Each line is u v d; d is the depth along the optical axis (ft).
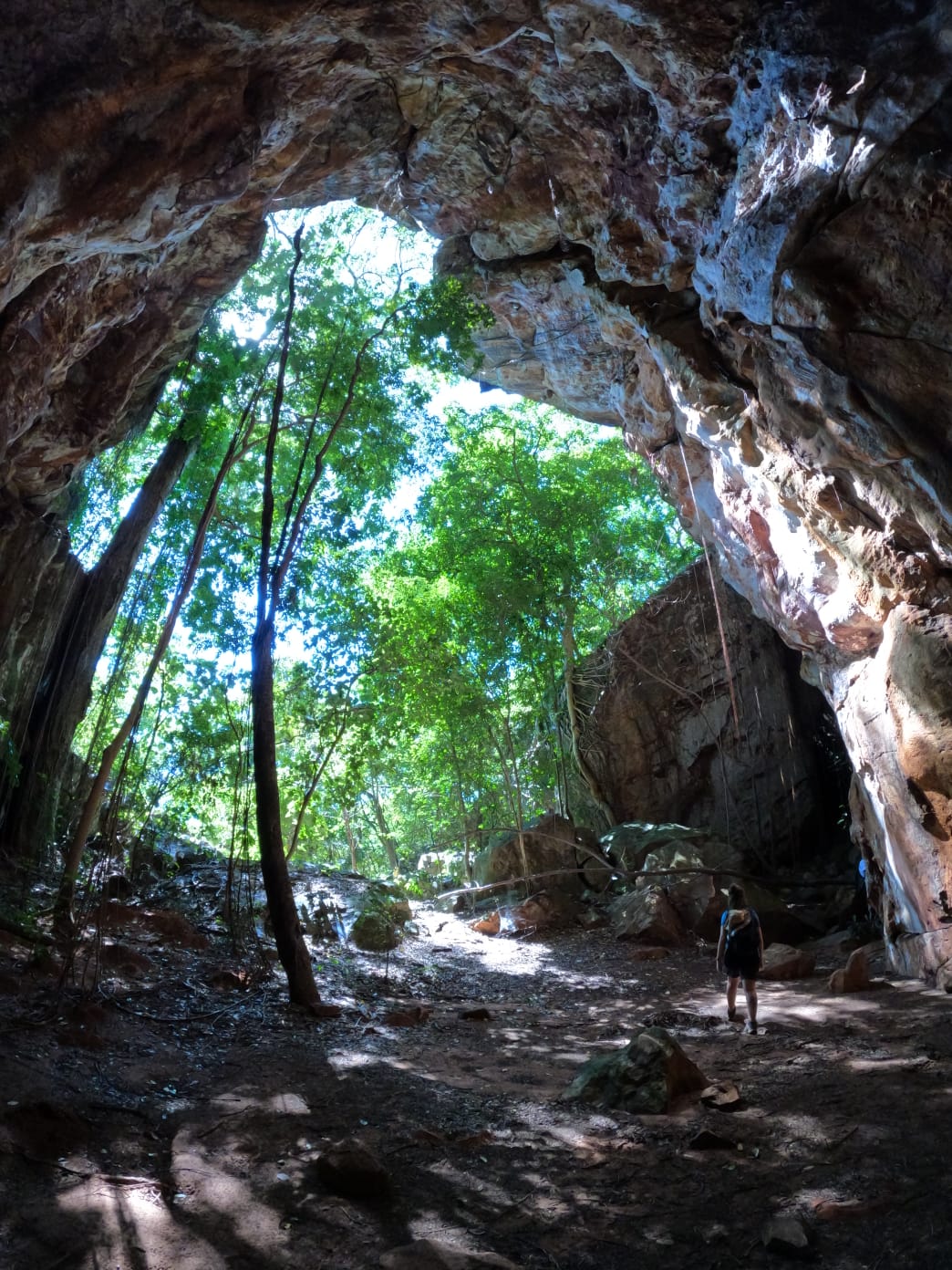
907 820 40.37
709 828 72.54
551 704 79.56
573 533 78.54
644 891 60.08
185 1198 18.69
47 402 38.01
